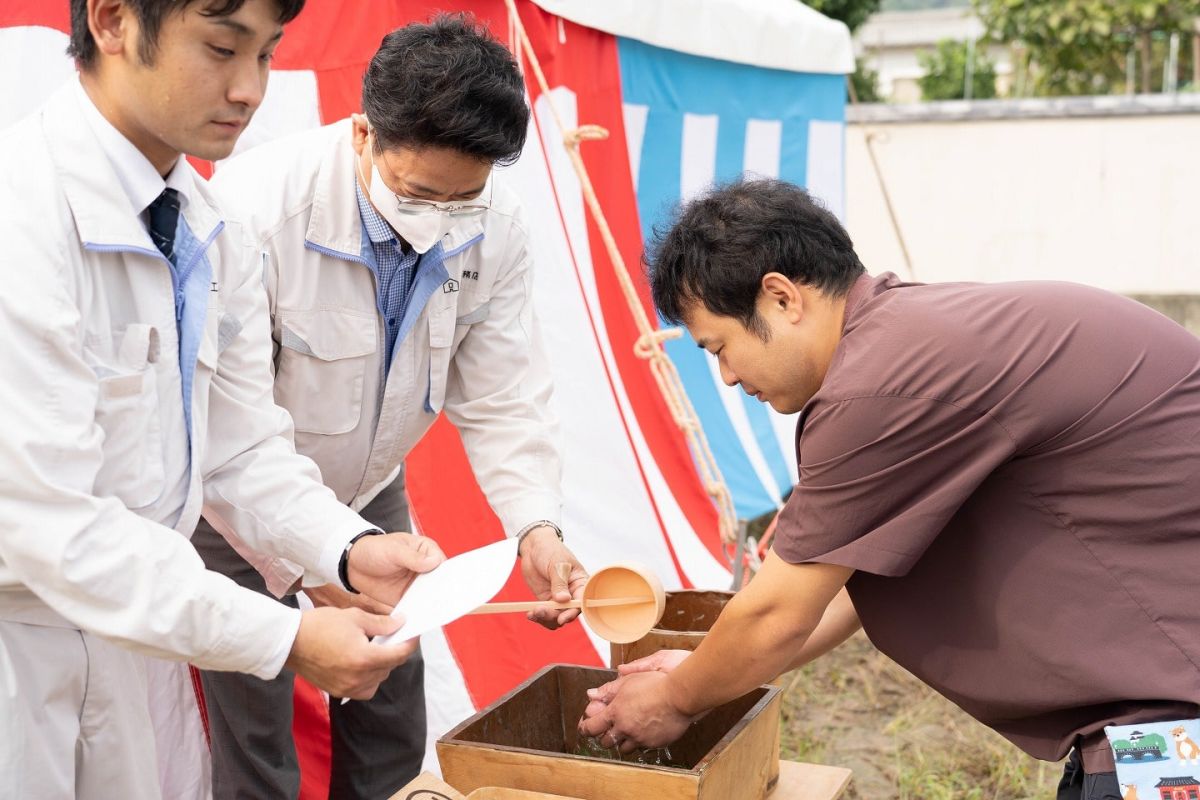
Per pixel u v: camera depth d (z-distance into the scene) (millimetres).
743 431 4617
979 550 1476
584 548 3453
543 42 3396
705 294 1535
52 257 1270
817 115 5031
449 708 2789
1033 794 3246
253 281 1673
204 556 2029
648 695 1629
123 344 1358
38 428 1241
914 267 8680
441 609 1430
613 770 1450
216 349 1548
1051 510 1436
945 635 1530
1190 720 1387
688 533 3930
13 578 1312
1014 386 1390
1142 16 9930
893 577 1554
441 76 1616
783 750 3494
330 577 1667
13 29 2238
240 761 2129
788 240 1504
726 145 4492
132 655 1498
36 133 1325
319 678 1396
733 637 1528
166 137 1309
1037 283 1513
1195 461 1409
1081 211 8352
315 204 1875
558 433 2221
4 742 1336
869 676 4102
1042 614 1445
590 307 3713
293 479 1680
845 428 1411
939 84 13539
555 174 3520
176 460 1466
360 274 1936
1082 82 11062
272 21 1274
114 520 1299
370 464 2113
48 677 1374
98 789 1479
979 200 8500
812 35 4812
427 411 2123
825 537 1450
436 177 1706
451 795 1453
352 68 2740
